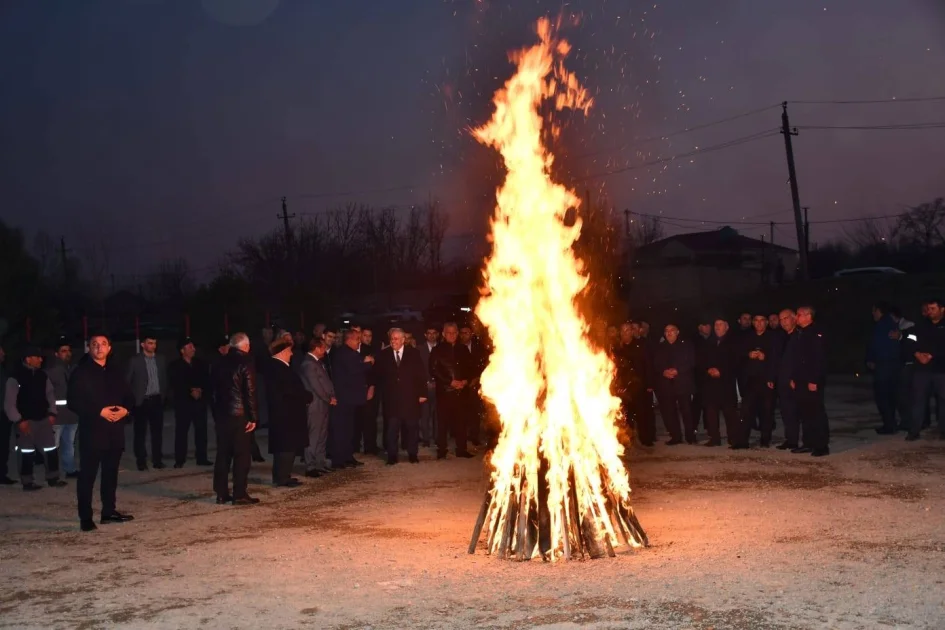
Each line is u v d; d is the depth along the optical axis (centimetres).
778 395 1416
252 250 5988
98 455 967
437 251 6384
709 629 550
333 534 895
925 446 1371
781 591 628
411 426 1402
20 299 2542
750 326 1499
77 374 963
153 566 775
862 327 3362
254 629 585
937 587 632
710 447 1471
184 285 6762
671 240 5625
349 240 6166
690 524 895
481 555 780
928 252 5622
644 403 1499
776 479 1154
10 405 1236
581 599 625
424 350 1645
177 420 1445
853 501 988
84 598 678
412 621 589
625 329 1512
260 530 929
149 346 1437
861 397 2353
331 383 1336
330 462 1449
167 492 1199
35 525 995
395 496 1121
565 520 759
